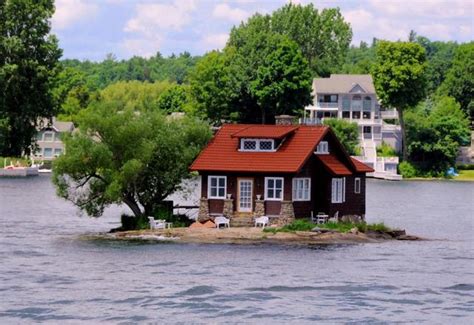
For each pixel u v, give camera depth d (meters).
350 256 101.38
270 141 116.44
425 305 77.56
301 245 107.81
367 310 75.38
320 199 118.19
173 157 119.88
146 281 85.50
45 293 80.06
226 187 115.62
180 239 110.75
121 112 122.38
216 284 84.38
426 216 159.00
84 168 115.94
